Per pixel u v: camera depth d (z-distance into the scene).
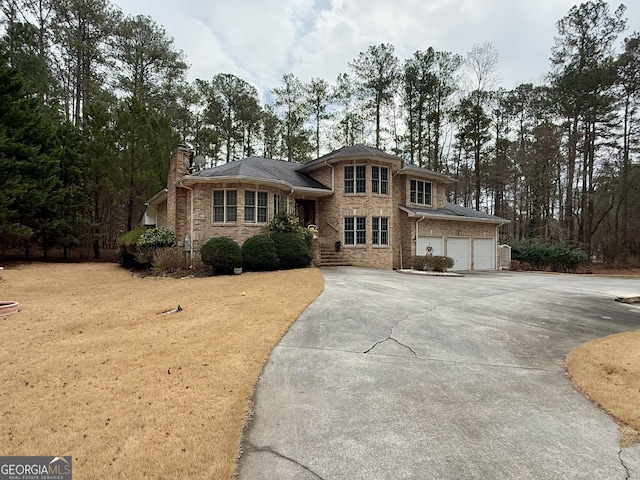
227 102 34.44
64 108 26.66
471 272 19.86
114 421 3.19
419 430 3.16
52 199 19.58
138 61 28.47
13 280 13.00
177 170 16.66
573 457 2.79
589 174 28.16
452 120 30.86
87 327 6.46
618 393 3.92
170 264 14.49
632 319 7.75
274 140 35.88
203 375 4.20
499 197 33.47
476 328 6.49
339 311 7.47
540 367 4.75
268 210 16.14
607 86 25.55
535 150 28.05
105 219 24.42
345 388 4.00
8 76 16.91
